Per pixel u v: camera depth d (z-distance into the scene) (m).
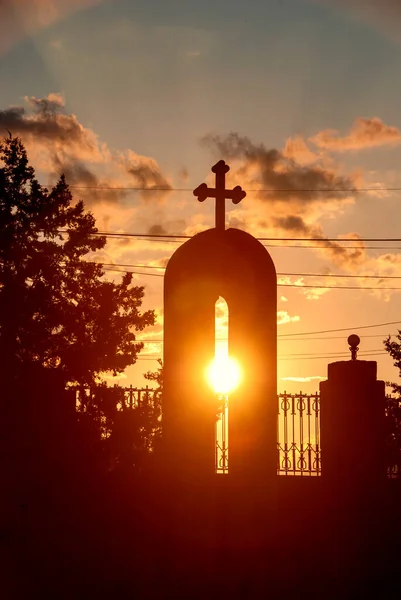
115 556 19.22
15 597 17.69
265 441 18.94
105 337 21.91
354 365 20.70
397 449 20.38
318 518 20.20
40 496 19.59
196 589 18.08
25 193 21.48
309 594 17.78
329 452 20.66
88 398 21.00
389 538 19.72
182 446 19.11
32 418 19.77
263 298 19.27
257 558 18.59
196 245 19.53
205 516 18.97
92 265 22.31
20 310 20.39
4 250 20.66
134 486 20.16
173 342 19.36
